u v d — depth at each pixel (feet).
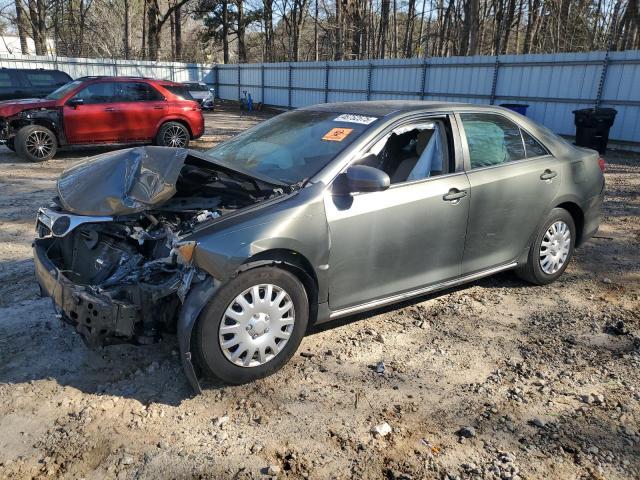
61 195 12.02
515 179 14.67
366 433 9.80
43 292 12.18
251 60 203.00
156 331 10.61
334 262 11.71
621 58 47.09
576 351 12.83
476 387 11.30
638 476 8.86
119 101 40.04
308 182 11.73
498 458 9.22
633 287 16.94
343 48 115.55
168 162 11.93
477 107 14.88
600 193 17.51
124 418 10.05
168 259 10.41
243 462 9.00
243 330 10.67
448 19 132.77
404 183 12.76
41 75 55.67
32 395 10.64
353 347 12.78
